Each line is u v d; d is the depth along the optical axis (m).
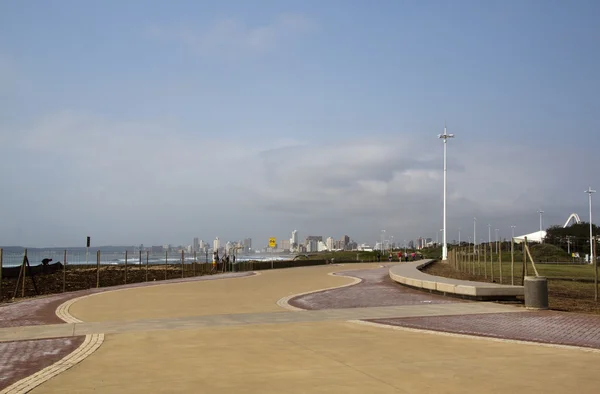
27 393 6.85
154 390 6.90
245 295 20.92
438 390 6.81
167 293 22.16
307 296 20.20
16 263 94.25
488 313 14.63
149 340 10.70
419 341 10.41
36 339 11.09
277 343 10.23
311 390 6.84
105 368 8.22
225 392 6.77
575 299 19.02
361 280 29.27
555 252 85.00
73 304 18.05
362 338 10.76
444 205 64.06
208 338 10.87
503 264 59.00
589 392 6.70
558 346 9.87
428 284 20.66
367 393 6.67
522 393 6.66
